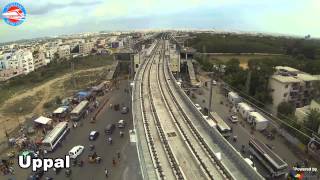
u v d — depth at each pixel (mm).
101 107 72812
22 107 76188
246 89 73500
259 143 46312
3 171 42438
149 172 27516
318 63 90000
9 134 56875
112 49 198875
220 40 179125
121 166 43656
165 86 66562
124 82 100250
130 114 67750
